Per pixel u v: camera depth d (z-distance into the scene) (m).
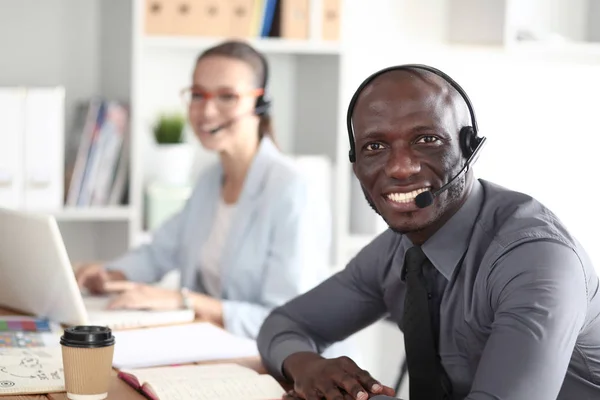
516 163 4.40
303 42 3.83
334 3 3.87
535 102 4.39
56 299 2.19
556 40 3.99
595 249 4.45
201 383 1.74
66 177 3.71
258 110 3.01
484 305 1.64
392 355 4.28
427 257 1.75
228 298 2.89
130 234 3.73
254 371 1.88
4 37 3.88
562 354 1.49
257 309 2.67
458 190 1.64
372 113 1.61
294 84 4.19
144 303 2.45
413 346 1.75
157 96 4.04
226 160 3.01
